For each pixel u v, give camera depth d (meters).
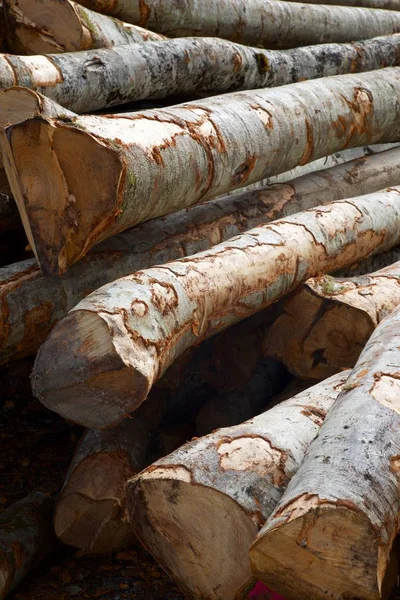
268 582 2.40
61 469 3.93
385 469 2.39
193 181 3.51
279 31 6.01
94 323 2.78
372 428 2.51
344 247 4.17
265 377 4.23
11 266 3.41
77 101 4.22
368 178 5.03
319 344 3.74
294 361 3.81
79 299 3.45
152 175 3.21
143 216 3.35
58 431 4.28
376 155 5.29
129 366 2.76
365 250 4.41
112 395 2.83
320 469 2.37
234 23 5.64
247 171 3.87
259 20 5.81
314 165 5.31
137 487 2.64
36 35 4.61
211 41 4.93
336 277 4.41
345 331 3.68
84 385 2.82
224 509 2.52
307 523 2.24
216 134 3.63
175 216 4.00
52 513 3.41
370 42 6.27
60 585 3.20
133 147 3.15
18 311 3.24
